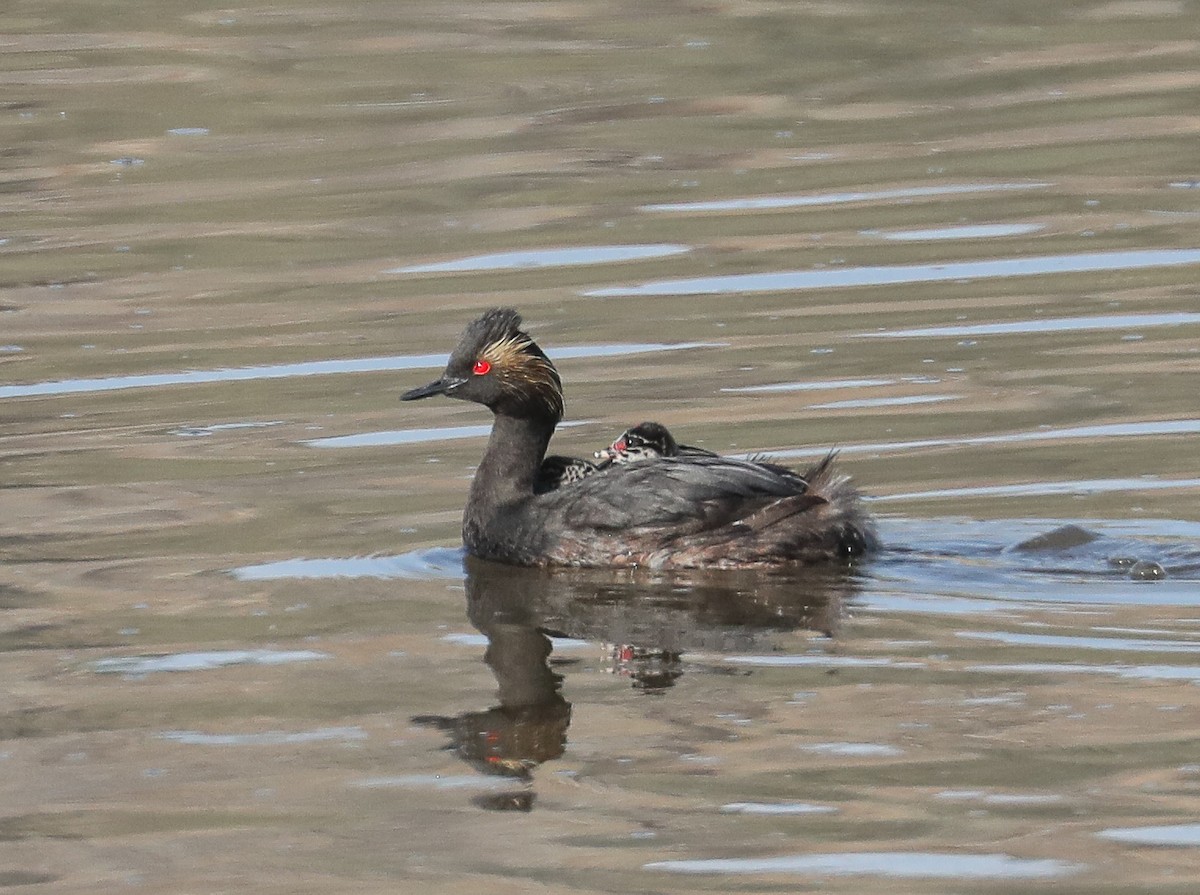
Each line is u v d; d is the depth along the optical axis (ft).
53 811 33.12
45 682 39.06
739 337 64.69
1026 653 39.01
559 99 93.76
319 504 51.65
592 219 78.95
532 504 48.39
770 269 71.87
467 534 49.11
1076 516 47.75
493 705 37.40
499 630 42.19
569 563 47.29
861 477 51.26
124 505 51.57
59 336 68.08
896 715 35.96
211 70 98.32
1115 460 51.60
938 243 74.18
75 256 76.74
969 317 65.57
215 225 80.02
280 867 31.01
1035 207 78.02
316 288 72.33
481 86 95.71
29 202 83.05
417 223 79.51
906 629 41.01
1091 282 68.85
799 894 29.55
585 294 70.13
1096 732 34.78
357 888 30.30
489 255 75.25
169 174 85.87
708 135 89.10
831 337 64.28
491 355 49.80
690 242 75.56
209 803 33.35
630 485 47.73
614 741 35.45
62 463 55.31
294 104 93.76
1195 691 36.60
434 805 33.06
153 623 42.73
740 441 54.65
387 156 86.99
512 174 84.53
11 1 107.24
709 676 38.60
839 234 75.82
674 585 45.42
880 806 32.24
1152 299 66.49
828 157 85.51
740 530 46.50
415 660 40.22
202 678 39.22
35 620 42.91
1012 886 29.53
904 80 95.81
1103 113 89.66
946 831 31.27
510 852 31.22
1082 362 60.39
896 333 64.39
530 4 107.45
